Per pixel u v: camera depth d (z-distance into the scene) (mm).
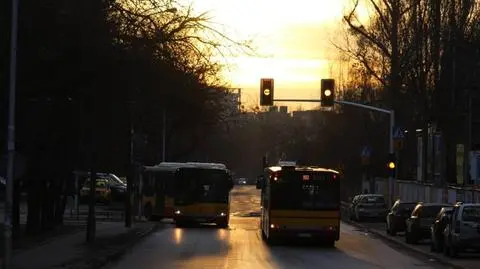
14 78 24141
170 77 30188
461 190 57438
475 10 61781
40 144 32344
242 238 45469
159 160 85688
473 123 79688
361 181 108188
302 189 39938
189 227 57094
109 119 33688
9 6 26828
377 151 97562
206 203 56500
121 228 50406
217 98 58375
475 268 28328
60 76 28484
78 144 36094
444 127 70688
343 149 107750
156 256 33312
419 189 69812
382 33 68062
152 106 35906
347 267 28953
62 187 49125
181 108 35625
